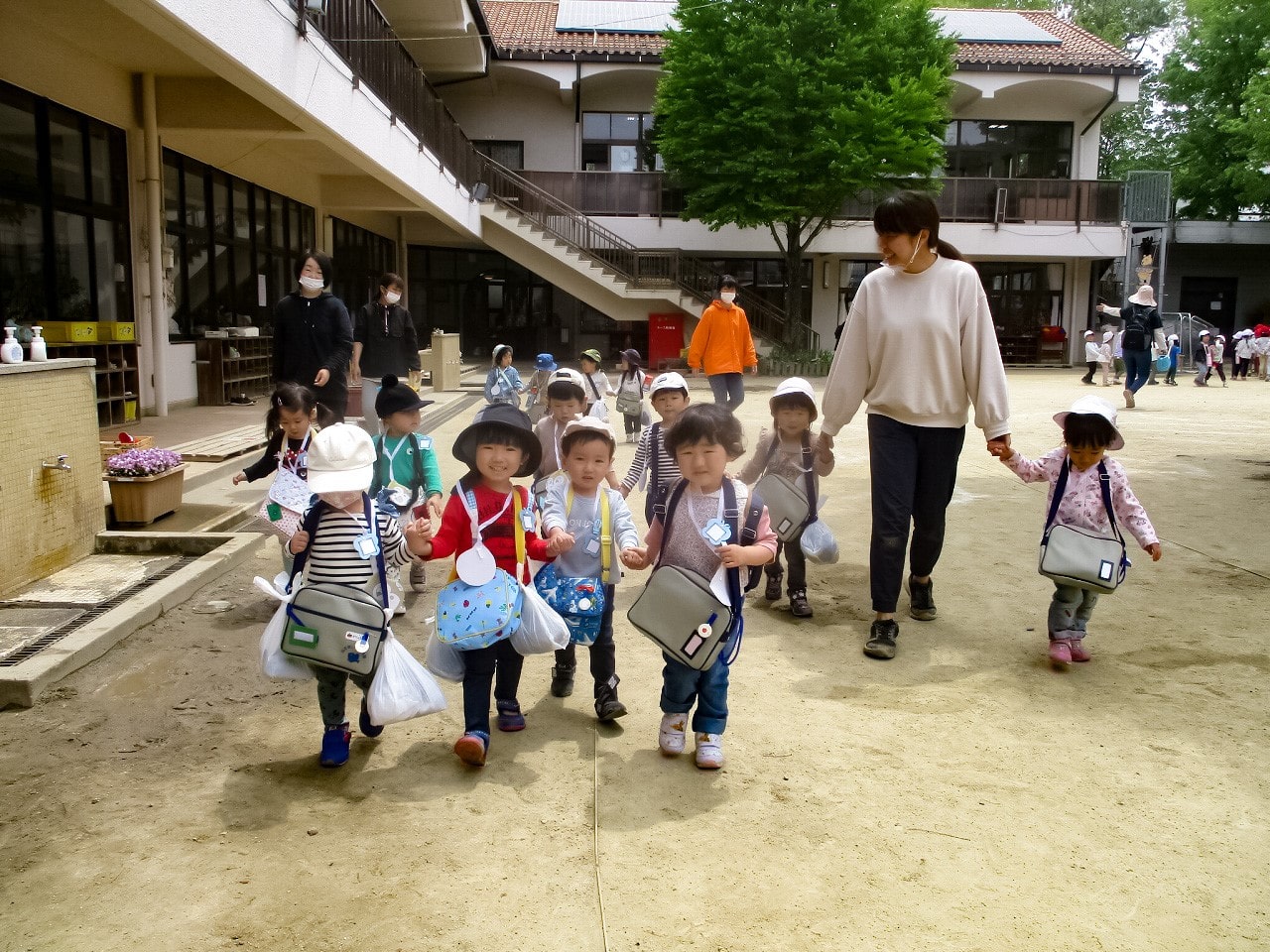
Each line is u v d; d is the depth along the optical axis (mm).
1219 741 3713
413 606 5410
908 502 4691
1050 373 25984
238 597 5426
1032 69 26375
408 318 7660
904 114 21891
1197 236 30766
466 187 22234
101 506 6102
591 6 30531
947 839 3031
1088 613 4551
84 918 2602
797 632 5023
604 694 3883
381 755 3621
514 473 3611
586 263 23875
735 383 9516
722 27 22562
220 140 12953
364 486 3387
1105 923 2615
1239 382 23438
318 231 18812
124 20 9562
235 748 3656
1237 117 32875
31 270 9898
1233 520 7398
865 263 28453
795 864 2891
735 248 26578
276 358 6652
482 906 2668
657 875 2828
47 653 4293
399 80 15500
